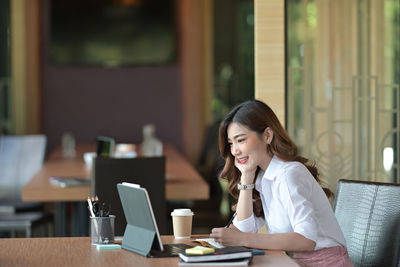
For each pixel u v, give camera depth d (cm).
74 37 1137
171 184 543
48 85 1137
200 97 1148
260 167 328
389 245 323
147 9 1151
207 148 996
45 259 287
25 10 1088
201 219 906
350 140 489
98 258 288
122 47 1151
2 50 1077
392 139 491
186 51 1152
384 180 489
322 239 307
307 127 482
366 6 493
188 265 270
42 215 653
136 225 305
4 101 1079
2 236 691
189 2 1145
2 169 730
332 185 487
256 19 436
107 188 471
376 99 493
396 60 495
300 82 484
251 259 277
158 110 1160
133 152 798
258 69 436
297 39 497
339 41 495
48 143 1137
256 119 318
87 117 1150
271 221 320
